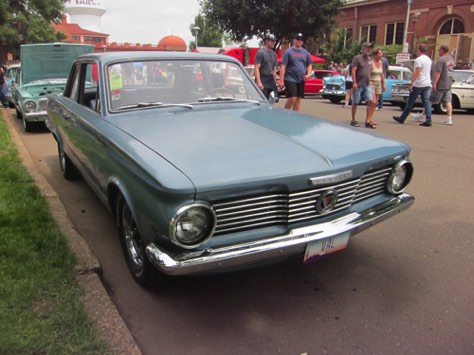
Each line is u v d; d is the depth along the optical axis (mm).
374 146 2980
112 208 3270
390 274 3281
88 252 3254
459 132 9273
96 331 2402
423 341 2529
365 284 3145
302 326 2668
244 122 3297
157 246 2447
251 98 4211
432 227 4156
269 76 8547
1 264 2965
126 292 3014
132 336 2471
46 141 8289
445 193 5137
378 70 9766
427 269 3357
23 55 9695
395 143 3141
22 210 3955
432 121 11156
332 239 2658
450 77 10359
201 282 3146
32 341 2250
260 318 2746
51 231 3516
